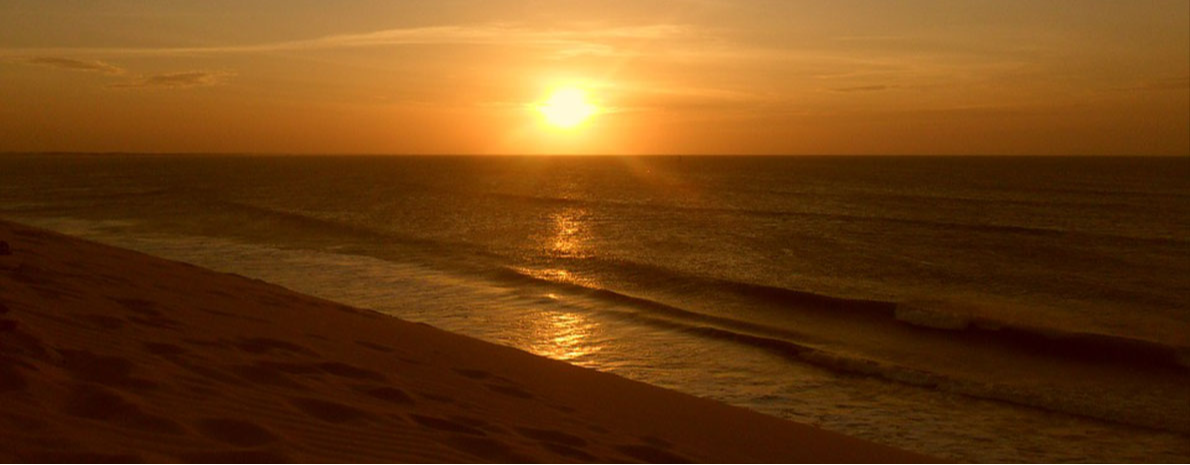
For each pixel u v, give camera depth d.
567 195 60.50
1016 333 13.75
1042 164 194.50
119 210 40.53
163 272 11.59
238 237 28.48
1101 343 12.95
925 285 20.28
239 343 6.91
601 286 18.80
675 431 6.43
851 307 16.23
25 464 3.35
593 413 6.71
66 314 6.81
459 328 13.98
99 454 3.56
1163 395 10.20
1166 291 19.41
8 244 10.97
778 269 22.52
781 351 12.36
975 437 8.48
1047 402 9.80
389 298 16.80
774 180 94.94
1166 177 103.19
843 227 35.34
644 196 60.03
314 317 9.60
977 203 54.12
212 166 153.75
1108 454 7.95
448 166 175.00
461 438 4.90
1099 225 37.91
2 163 168.62
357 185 74.25
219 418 4.42
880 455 6.18
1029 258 25.73
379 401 5.67
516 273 20.28
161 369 5.36
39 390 4.40
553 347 12.66
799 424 7.18
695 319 14.86
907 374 10.83
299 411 4.96
